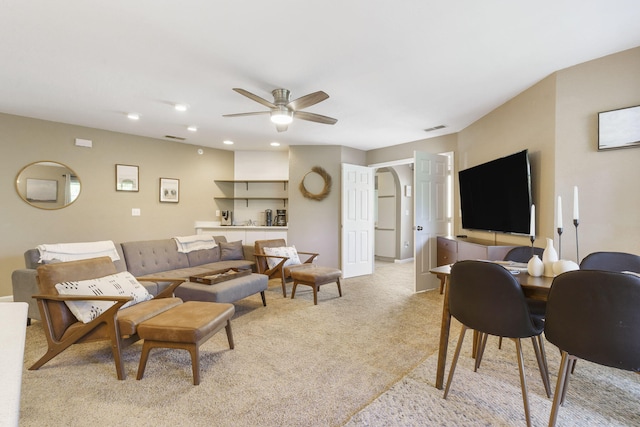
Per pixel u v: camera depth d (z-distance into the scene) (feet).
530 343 8.70
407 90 10.39
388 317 10.97
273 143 18.24
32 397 6.14
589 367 7.35
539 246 9.75
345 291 14.73
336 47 7.72
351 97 10.98
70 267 7.80
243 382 6.72
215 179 19.61
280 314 11.24
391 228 24.38
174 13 6.41
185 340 6.60
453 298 6.07
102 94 10.82
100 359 7.79
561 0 6.05
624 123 7.91
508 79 9.61
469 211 13.62
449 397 6.15
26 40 7.43
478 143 13.46
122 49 7.84
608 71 8.18
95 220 15.30
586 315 4.55
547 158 9.38
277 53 8.02
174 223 17.98
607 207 8.21
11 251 13.21
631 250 7.88
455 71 9.05
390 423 5.39
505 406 5.86
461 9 6.30
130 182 16.34
